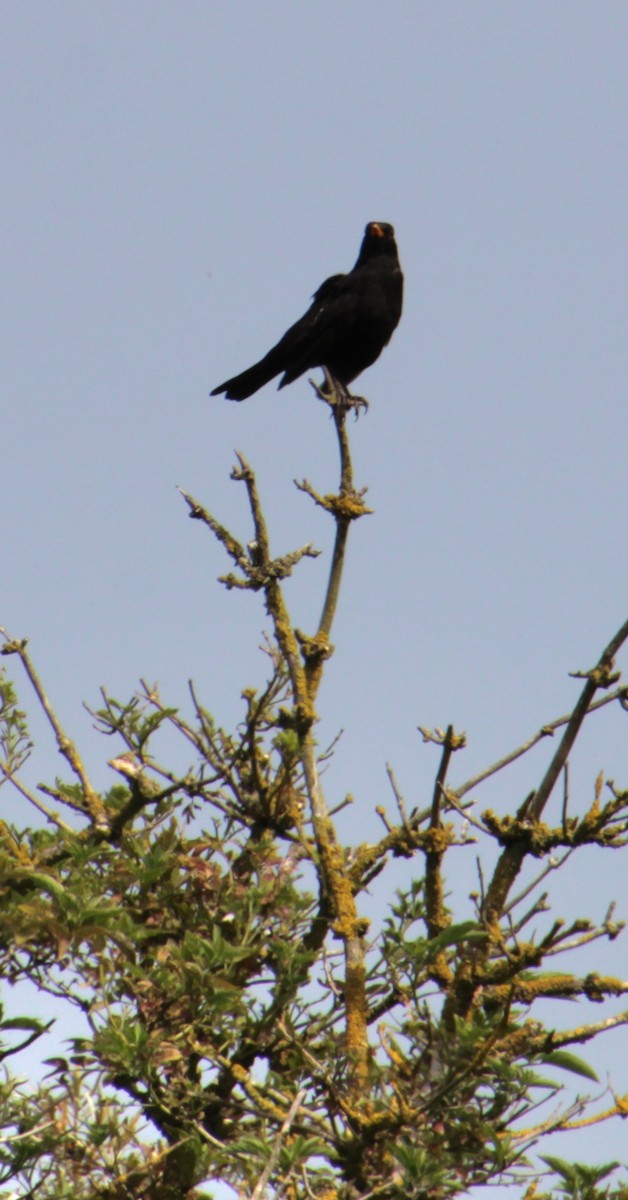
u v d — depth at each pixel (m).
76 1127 7.72
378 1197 7.07
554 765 8.41
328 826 9.11
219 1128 8.59
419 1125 7.29
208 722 10.27
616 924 7.77
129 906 8.91
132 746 9.88
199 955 7.96
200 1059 8.68
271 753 10.52
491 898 8.24
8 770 10.44
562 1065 7.57
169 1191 7.70
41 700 10.70
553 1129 7.45
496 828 8.33
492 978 7.91
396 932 7.80
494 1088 7.32
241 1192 7.09
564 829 8.20
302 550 10.44
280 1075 8.24
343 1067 7.90
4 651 10.76
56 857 9.11
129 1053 7.61
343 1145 7.41
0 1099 7.04
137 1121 7.97
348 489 10.63
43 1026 7.15
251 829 10.16
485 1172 7.13
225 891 9.12
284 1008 8.46
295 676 9.88
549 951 7.72
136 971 7.95
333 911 8.80
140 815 10.05
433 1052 7.48
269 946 8.95
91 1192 7.54
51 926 7.36
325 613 10.33
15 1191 7.15
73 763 10.53
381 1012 8.72
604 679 8.31
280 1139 6.86
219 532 10.43
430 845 8.30
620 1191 6.86
